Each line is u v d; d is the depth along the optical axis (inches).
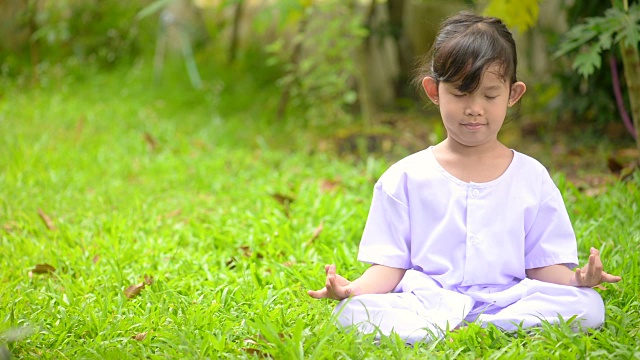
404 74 318.7
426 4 310.2
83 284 140.7
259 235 163.2
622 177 185.3
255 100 315.3
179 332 111.7
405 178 121.0
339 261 147.4
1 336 110.3
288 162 235.5
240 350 108.2
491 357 103.6
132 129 276.7
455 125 114.2
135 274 145.6
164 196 205.5
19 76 332.5
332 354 104.2
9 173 216.1
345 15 260.7
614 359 103.2
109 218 181.8
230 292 133.6
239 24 360.8
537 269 120.6
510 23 195.9
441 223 118.3
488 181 118.3
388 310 113.7
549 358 103.2
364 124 271.7
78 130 261.6
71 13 365.7
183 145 253.1
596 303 112.9
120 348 110.4
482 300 116.9
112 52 358.3
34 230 174.7
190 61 339.6
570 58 251.4
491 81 111.7
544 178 120.3
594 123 263.4
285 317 118.8
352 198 186.2
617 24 159.9
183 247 166.1
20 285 141.3
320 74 263.3
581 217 161.9
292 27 339.6
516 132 260.2
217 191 209.8
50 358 109.7
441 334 112.3
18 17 360.5
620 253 141.5
